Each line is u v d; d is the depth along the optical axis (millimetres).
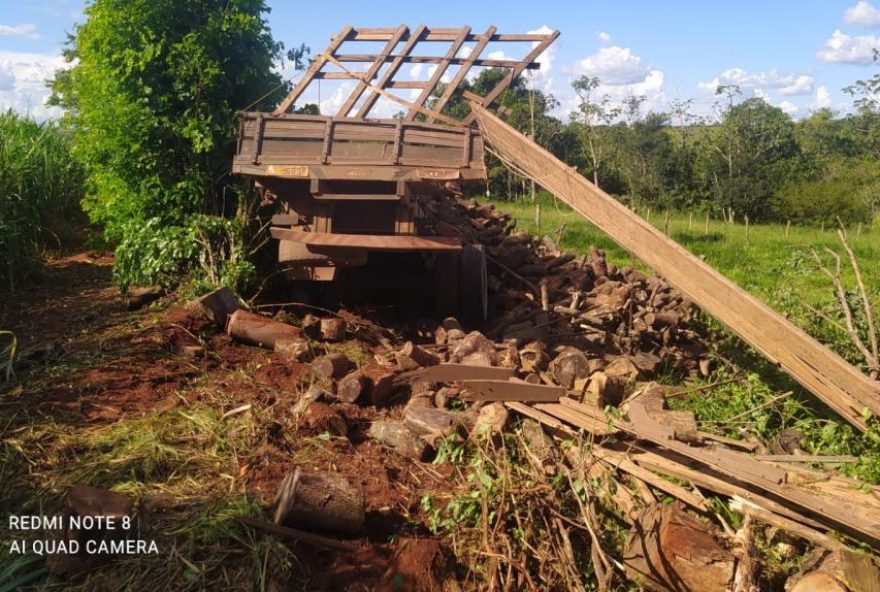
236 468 4457
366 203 7320
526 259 9562
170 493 4125
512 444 4668
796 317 8523
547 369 6465
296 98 7566
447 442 4633
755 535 3916
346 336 6863
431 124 6910
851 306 7633
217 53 8664
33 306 8047
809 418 5867
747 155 37188
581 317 7633
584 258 10148
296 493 3781
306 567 3639
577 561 3855
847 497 4031
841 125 46156
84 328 7008
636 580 3686
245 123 7113
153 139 8695
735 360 7496
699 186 37406
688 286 5699
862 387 4875
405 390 5781
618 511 4172
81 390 5352
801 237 24672
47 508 3975
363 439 5055
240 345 6480
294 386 5695
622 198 37094
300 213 7344
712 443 4875
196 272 7699
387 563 3658
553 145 35562
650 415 4809
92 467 4348
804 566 3688
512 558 3678
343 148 6949
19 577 3482
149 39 8508
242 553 3652
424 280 8148
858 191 34250
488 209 12773
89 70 8836
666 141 38406
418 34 7379
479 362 5902
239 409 5113
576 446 4547
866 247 20797
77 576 3516
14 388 5398
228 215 9070
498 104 7449
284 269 7738
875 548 3707
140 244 7770
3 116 12219
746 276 13844
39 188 11211
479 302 7867
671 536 3576
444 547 3754
